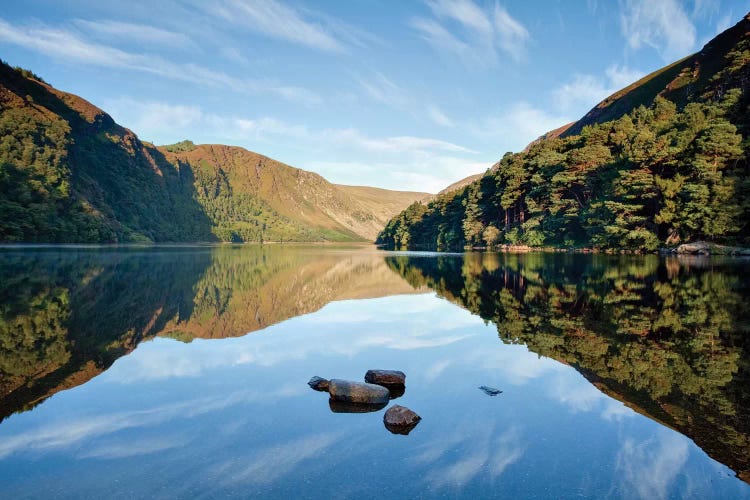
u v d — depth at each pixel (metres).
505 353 11.73
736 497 5.04
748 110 58.16
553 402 8.10
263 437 6.66
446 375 9.92
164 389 8.91
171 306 20.44
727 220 46.66
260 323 16.88
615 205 55.53
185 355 11.78
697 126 53.50
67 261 47.38
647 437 6.59
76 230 111.44
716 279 27.27
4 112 128.62
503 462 5.88
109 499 5.00
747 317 15.99
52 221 104.56
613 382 9.19
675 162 53.00
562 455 6.07
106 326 15.38
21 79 183.25
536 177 76.00
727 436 6.61
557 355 11.38
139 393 8.65
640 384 9.05
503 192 85.81
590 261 44.88
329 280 35.84
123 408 7.83
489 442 6.49
